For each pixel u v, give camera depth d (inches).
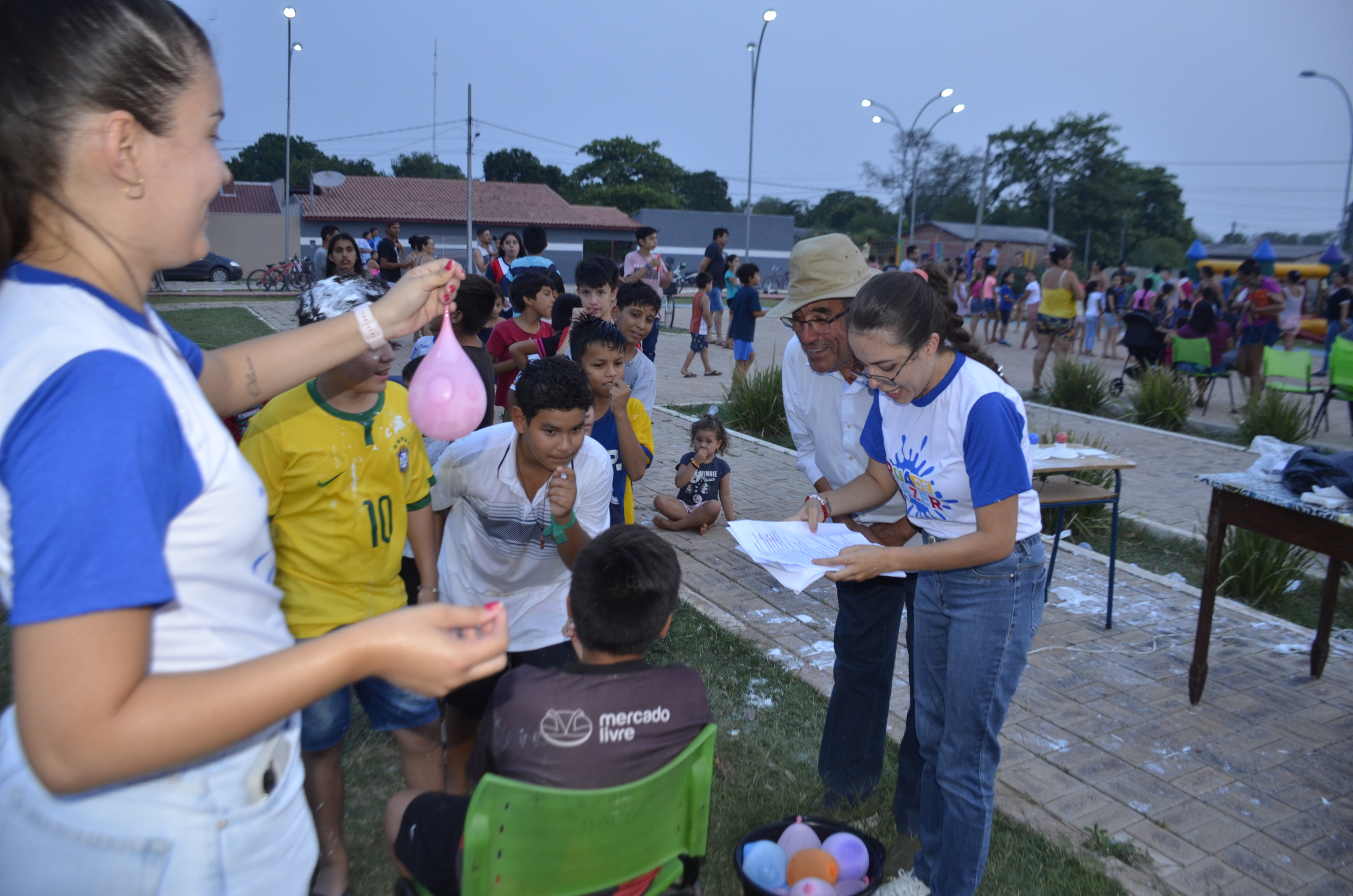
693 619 188.1
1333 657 185.2
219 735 37.4
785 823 104.7
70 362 37.5
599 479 112.4
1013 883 113.0
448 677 42.2
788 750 141.1
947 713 98.4
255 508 45.2
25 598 34.5
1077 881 113.9
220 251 1387.8
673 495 285.1
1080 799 132.7
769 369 408.5
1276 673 176.7
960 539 92.3
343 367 89.6
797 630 186.1
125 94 39.7
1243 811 131.0
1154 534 267.6
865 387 117.3
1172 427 426.3
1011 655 95.7
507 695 75.4
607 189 2839.6
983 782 97.5
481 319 170.1
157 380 39.6
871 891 96.1
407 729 104.5
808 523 109.2
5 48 38.8
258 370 62.2
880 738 125.0
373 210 1598.2
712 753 76.5
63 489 34.9
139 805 43.4
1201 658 160.9
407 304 69.3
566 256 1787.6
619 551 77.2
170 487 39.3
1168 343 520.4
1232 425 440.5
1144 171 3125.0
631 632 75.4
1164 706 161.9
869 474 114.8
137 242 43.0
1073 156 3073.3
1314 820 129.5
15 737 46.2
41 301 39.6
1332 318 603.8
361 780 128.6
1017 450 89.9
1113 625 198.2
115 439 36.5
